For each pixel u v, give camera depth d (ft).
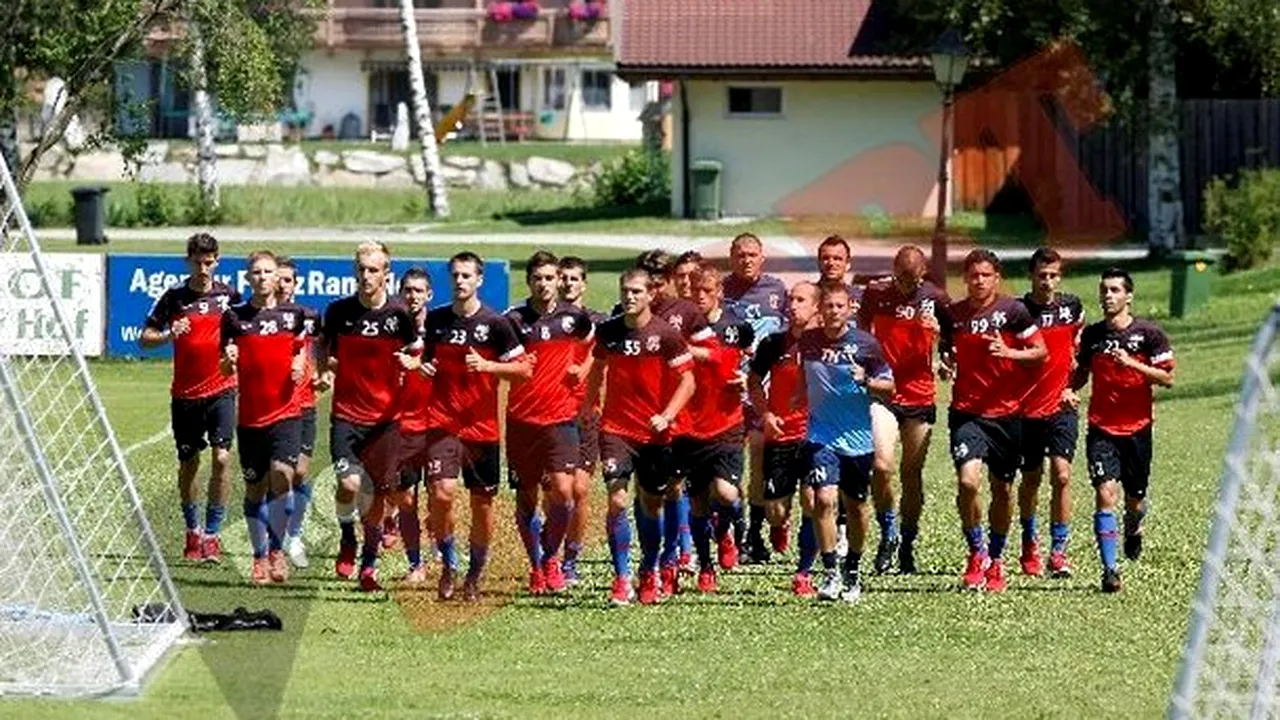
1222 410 152.56
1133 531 98.58
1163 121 241.55
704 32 300.20
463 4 445.37
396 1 440.04
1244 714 66.49
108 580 92.43
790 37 298.56
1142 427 96.32
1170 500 117.80
